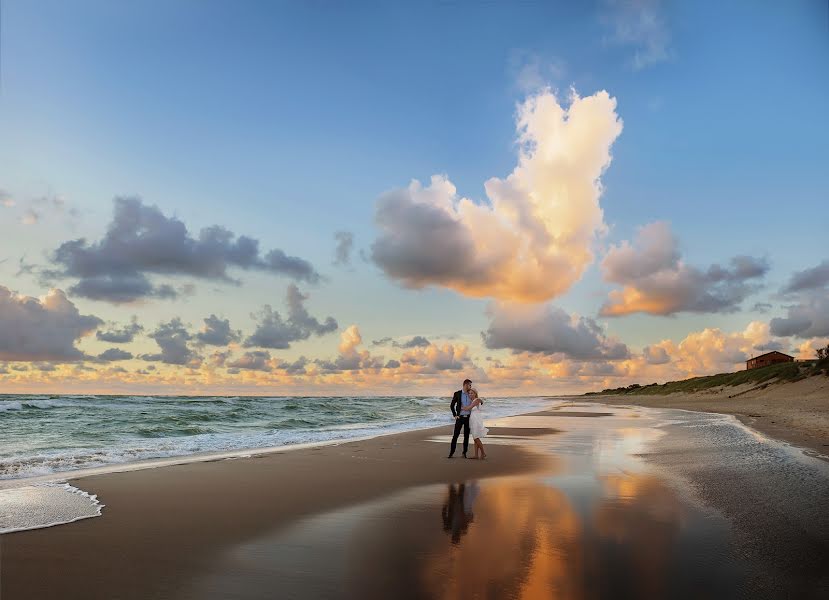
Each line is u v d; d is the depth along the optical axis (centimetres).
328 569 513
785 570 494
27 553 562
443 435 2094
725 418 2602
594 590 452
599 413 4075
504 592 450
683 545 571
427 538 615
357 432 2277
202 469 1146
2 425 2578
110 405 4503
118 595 451
